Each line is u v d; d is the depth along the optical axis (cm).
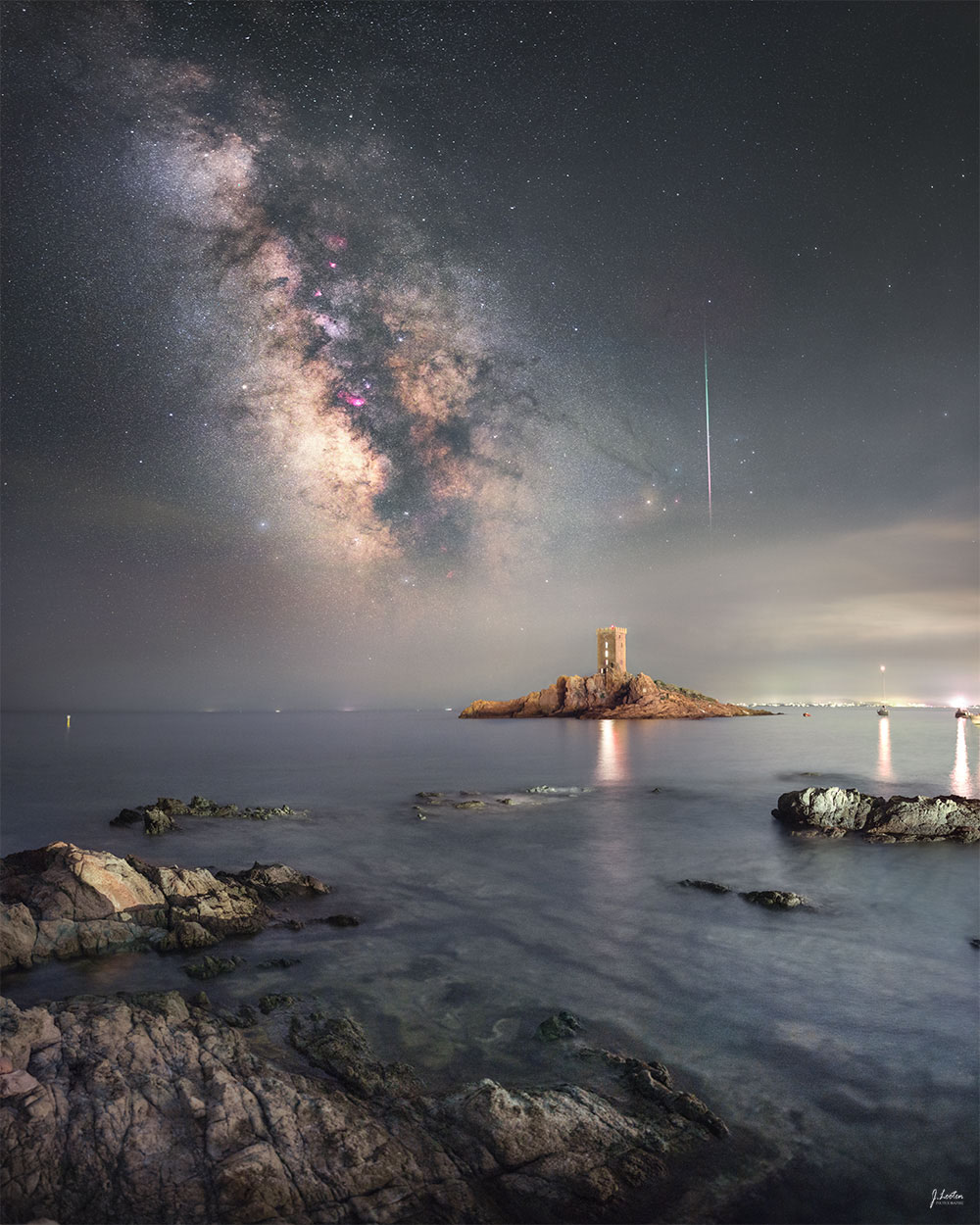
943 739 7650
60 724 14925
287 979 1122
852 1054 877
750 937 1319
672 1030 942
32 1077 677
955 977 1123
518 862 1947
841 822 2392
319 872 1850
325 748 6906
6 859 1573
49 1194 557
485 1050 886
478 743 7481
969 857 1961
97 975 1124
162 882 1443
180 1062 752
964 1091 794
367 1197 591
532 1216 596
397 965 1181
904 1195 630
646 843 2194
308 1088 744
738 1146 695
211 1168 596
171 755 6038
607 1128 707
